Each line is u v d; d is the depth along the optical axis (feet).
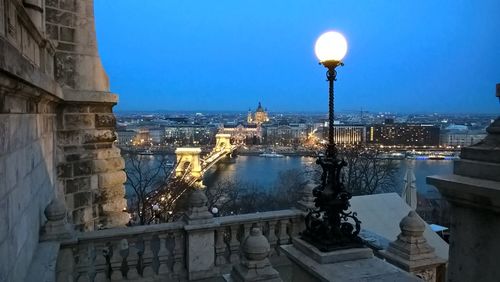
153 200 70.13
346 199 15.64
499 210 7.89
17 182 15.79
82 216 33.06
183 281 25.16
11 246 14.48
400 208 46.16
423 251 22.31
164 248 25.41
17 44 16.29
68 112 32.40
